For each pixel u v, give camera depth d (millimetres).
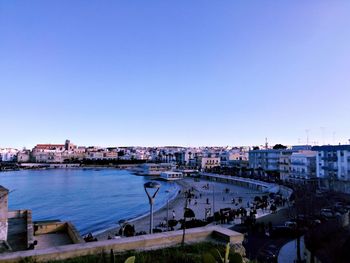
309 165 92000
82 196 98250
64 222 22328
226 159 184625
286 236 37125
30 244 16859
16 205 80688
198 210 67812
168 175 150750
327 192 70812
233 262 7750
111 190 114000
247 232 39688
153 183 14141
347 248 23094
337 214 47906
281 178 108625
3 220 16781
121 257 8625
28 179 159750
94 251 8891
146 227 50438
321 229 30531
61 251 8492
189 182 136625
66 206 79438
